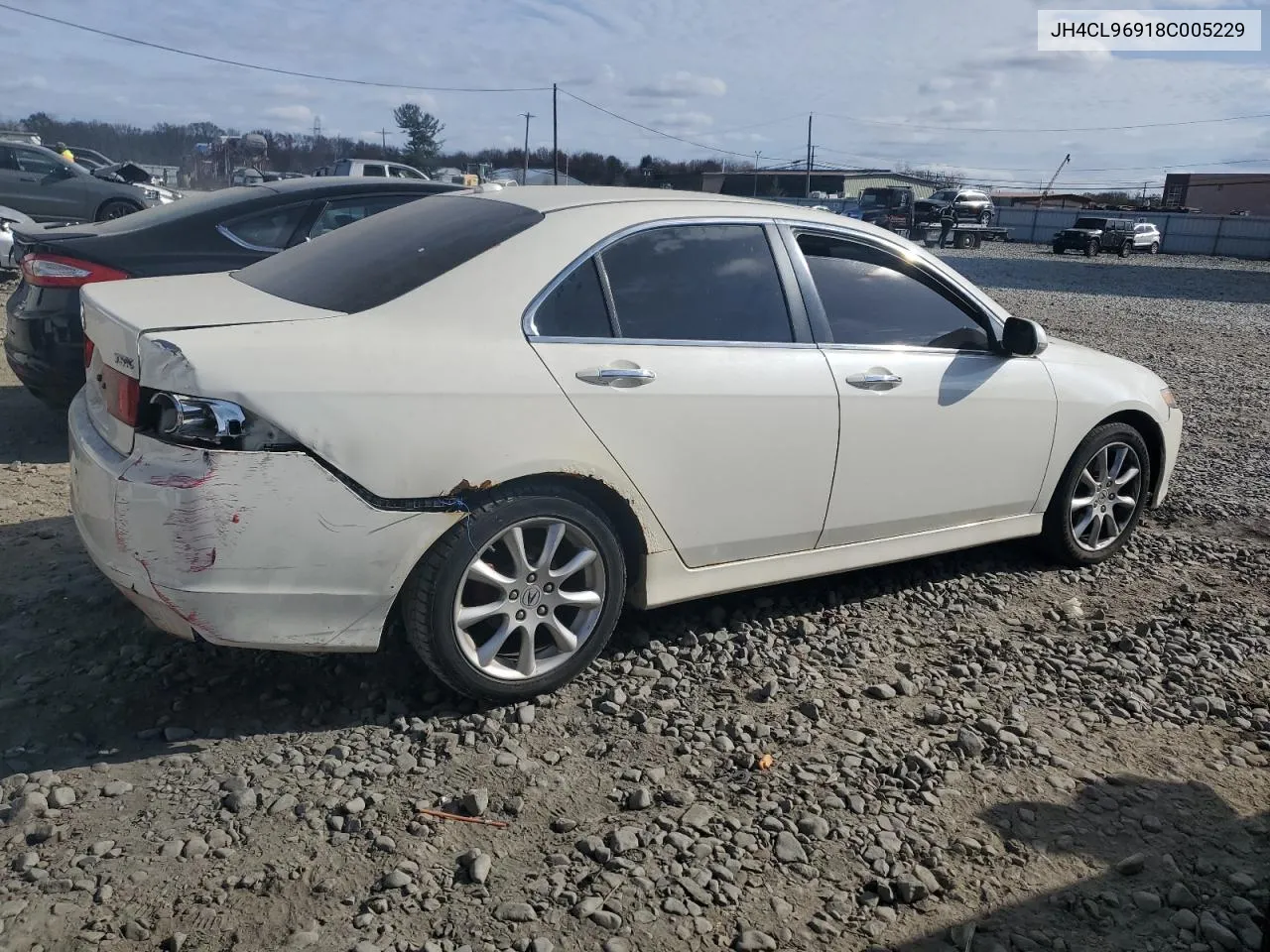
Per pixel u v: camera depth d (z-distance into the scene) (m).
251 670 3.60
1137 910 2.67
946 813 3.04
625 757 3.23
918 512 4.33
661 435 3.55
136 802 2.88
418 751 3.19
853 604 4.48
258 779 3.00
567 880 2.67
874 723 3.52
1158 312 19.45
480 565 3.28
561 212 3.63
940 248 44.31
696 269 3.78
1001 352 4.54
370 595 3.14
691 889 2.65
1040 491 4.76
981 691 3.79
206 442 2.87
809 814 2.97
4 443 6.26
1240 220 53.50
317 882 2.61
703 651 3.95
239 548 2.92
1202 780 3.29
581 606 3.52
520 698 3.47
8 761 3.04
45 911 2.46
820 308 4.04
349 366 3.03
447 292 3.31
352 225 4.14
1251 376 11.66
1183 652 4.20
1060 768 3.31
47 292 5.80
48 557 4.44
